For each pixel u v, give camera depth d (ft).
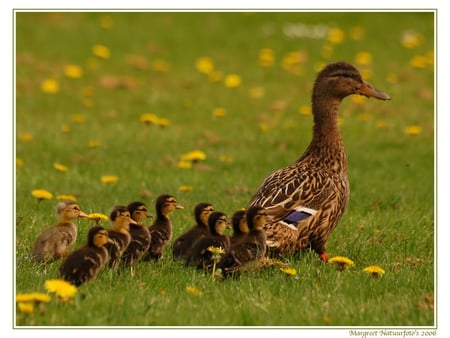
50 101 83.05
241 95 86.79
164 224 38.14
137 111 80.18
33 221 42.63
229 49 105.91
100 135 70.23
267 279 34.53
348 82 40.96
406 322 30.55
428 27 114.73
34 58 98.53
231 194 51.62
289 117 77.97
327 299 32.24
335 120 40.75
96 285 32.58
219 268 34.32
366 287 33.81
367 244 40.96
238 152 65.00
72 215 37.47
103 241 33.27
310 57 102.01
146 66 97.55
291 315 30.50
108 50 104.06
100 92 87.45
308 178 38.06
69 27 112.27
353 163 62.44
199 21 117.80
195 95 86.58
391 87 87.92
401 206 50.03
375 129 72.33
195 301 31.73
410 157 64.39
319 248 38.09
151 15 119.96
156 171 58.59
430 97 84.58
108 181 53.06
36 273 34.63
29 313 29.01
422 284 34.81
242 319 30.19
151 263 36.65
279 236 36.19
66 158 62.59
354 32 111.14
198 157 56.24
